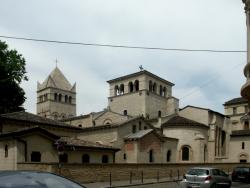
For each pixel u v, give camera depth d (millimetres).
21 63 49844
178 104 74938
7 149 31234
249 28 20375
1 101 52156
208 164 46219
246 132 65500
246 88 19828
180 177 38625
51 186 4961
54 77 95812
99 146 38688
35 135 32156
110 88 76000
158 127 59719
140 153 47125
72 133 41531
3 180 4668
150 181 32625
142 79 70062
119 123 48406
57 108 92875
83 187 5473
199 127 57781
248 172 31484
